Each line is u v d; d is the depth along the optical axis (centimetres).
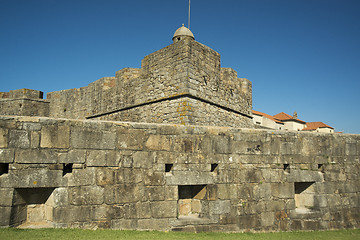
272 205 866
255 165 861
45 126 661
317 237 816
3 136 627
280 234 822
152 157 752
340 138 996
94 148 698
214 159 815
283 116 5250
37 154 648
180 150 781
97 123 708
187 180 777
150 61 1697
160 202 745
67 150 674
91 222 677
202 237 707
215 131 827
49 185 652
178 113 1475
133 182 725
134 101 1778
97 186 691
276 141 900
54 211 652
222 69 1864
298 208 948
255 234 797
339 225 940
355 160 1008
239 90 1977
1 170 634
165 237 662
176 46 1548
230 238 721
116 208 702
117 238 613
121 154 723
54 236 585
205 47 1641
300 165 924
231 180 826
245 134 862
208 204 800
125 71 1919
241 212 823
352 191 982
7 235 566
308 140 948
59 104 2698
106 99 2081
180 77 1493
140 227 718
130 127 740
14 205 632
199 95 1533
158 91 1614
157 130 766
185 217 798
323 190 939
